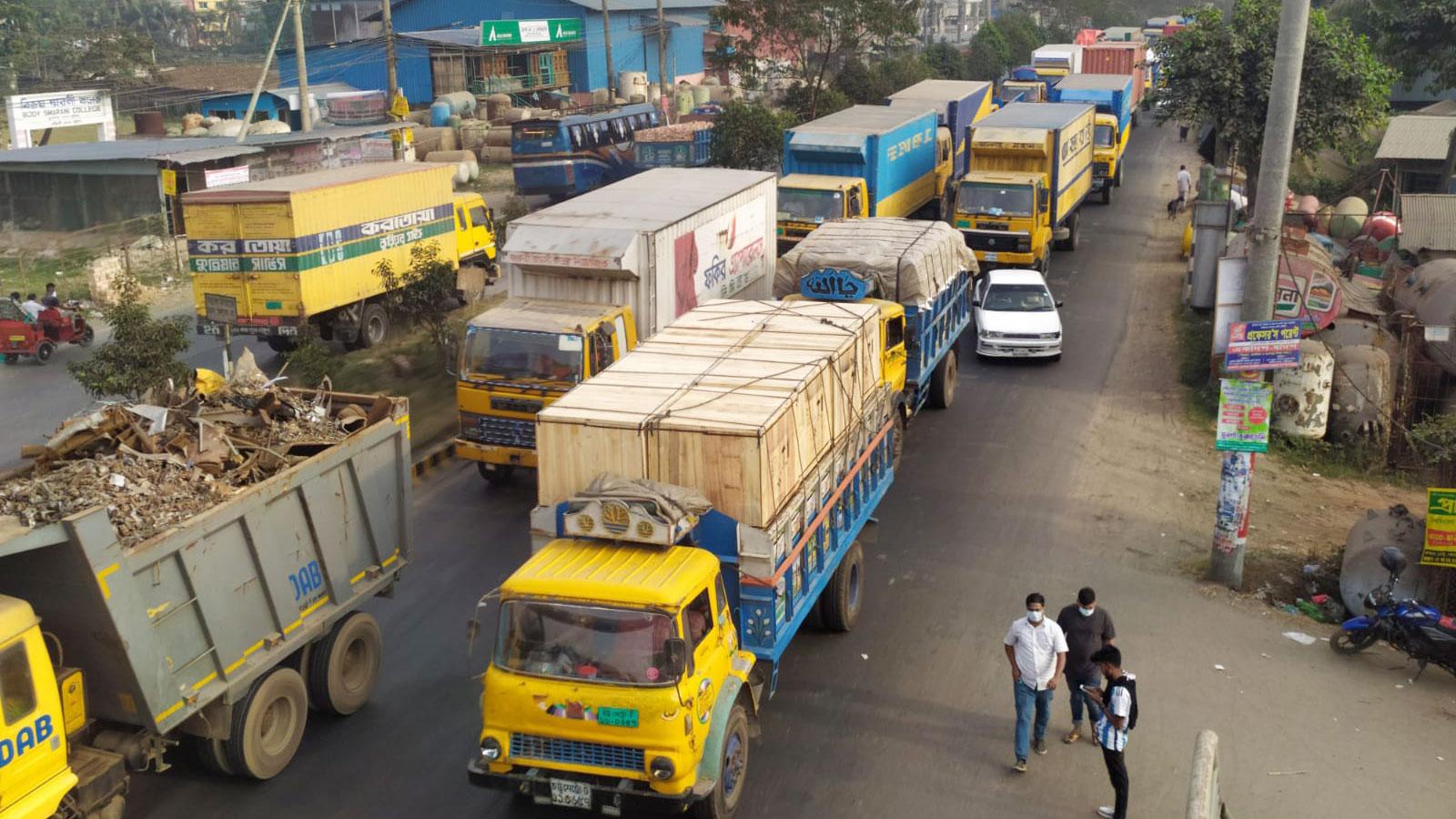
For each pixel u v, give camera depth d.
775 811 9.79
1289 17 13.18
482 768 9.02
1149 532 15.63
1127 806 9.88
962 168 36.75
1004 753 10.66
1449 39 40.72
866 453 13.17
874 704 11.47
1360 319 20.16
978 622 13.19
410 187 26.02
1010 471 17.72
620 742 8.62
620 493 9.48
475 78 64.06
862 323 12.98
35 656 7.84
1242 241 21.30
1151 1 129.38
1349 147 36.53
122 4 106.06
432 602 13.70
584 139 42.41
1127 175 45.44
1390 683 12.04
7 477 9.42
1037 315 23.06
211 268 23.14
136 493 9.12
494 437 16.42
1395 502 17.08
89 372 17.89
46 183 36.94
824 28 47.69
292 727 10.45
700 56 78.06
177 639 8.98
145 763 8.98
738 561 9.82
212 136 47.66
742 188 20.48
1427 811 9.89
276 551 9.95
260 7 112.19
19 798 7.77
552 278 17.22
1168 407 20.53
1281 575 14.45
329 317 24.44
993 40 80.00
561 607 8.83
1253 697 11.68
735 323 13.12
